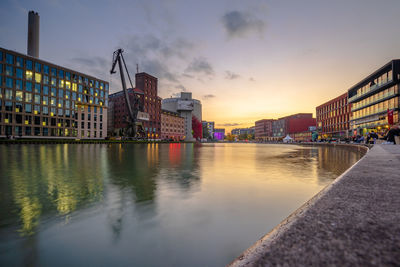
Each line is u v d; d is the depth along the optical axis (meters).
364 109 50.69
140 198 5.80
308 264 0.60
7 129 50.78
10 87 51.47
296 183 7.67
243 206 5.17
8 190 6.61
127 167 11.63
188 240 3.56
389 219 1.07
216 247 3.34
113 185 7.29
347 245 0.75
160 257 3.09
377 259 0.60
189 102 118.38
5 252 3.20
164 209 4.97
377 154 6.23
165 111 100.06
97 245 3.41
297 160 15.98
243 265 0.77
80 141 52.66
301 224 1.05
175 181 7.96
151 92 90.56
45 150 25.88
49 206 5.17
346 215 1.15
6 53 51.00
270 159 16.77
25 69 54.31
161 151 27.61
